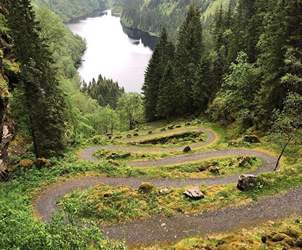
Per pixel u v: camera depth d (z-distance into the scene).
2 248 15.52
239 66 64.25
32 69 47.41
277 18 51.84
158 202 33.09
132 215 31.33
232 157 47.50
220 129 70.94
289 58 47.66
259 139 53.62
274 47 51.81
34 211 33.72
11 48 51.69
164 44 103.88
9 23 53.06
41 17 82.69
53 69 65.06
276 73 51.38
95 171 41.72
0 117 35.66
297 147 46.09
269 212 29.94
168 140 70.75
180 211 31.61
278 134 41.34
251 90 63.75
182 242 26.91
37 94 46.78
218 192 33.84
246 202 31.53
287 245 23.88
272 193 32.38
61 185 38.66
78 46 197.62
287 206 30.45
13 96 46.81
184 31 100.56
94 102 115.75
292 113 41.53
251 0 82.06
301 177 33.91
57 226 17.52
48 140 49.16
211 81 84.88
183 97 89.44
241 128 62.31
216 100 76.62
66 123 65.69
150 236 28.81
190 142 64.88
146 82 98.25
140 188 34.84
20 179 39.16
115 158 54.81
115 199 33.59
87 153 59.75
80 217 31.42
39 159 43.03
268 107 54.09
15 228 16.86
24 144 49.53
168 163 50.75
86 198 34.62
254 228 28.05
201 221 29.95
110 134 83.44
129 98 101.25
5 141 39.53
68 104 70.62
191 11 102.56
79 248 16.95
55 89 56.69
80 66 195.88
